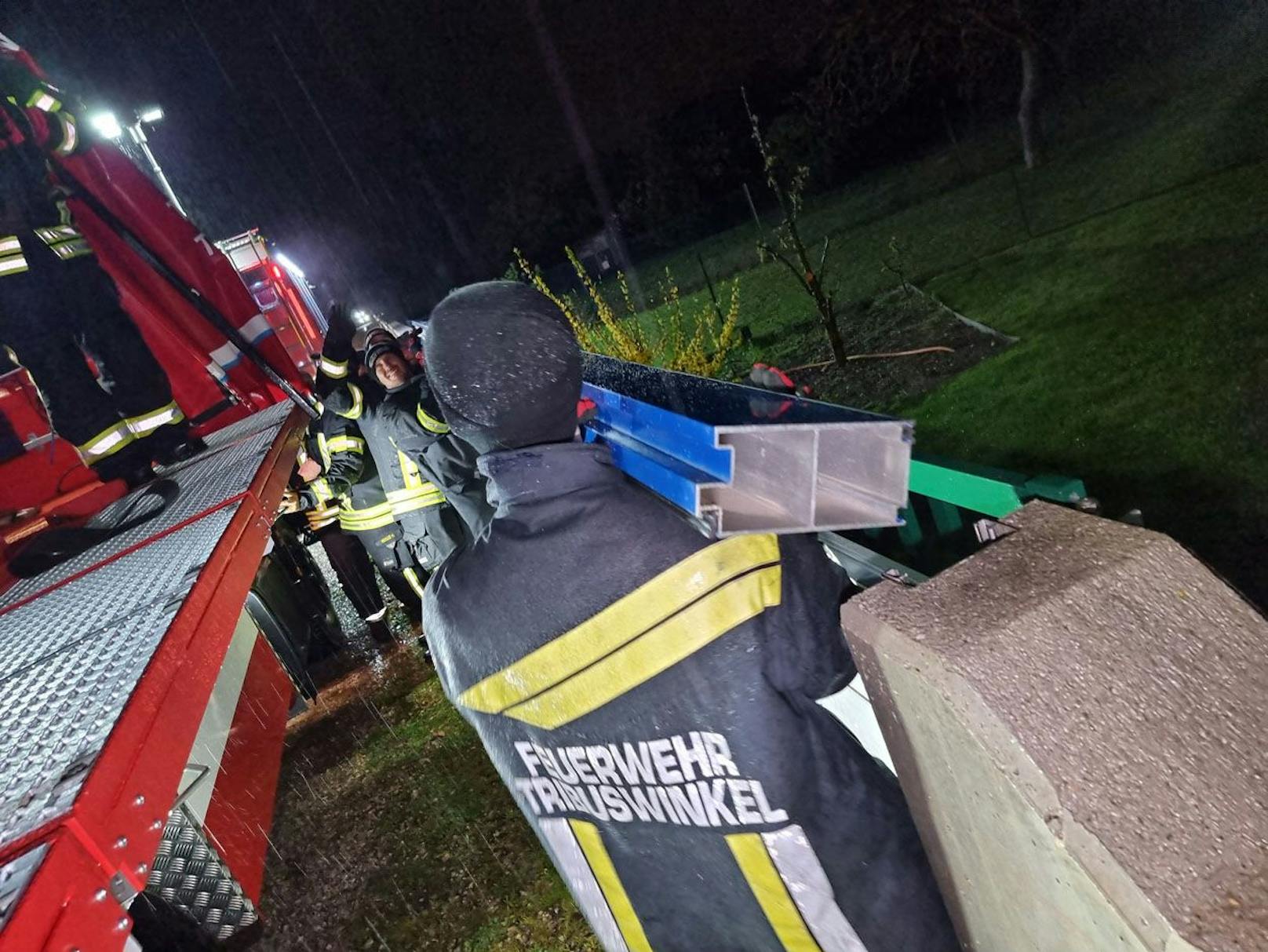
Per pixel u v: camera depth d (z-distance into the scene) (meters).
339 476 4.36
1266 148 8.24
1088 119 13.75
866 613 1.10
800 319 10.12
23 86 3.68
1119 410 4.93
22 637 1.94
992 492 1.48
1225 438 4.16
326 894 3.50
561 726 1.17
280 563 4.63
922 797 1.16
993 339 6.92
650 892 1.25
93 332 3.23
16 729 1.38
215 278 4.67
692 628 1.05
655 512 1.09
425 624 1.27
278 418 4.14
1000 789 0.97
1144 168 9.82
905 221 13.34
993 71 16.33
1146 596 1.01
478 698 1.22
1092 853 0.88
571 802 1.24
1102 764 0.91
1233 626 0.98
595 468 1.12
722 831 1.13
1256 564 3.33
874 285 10.29
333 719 4.95
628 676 1.09
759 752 1.07
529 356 1.11
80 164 4.20
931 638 1.01
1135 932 0.87
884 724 1.17
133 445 3.45
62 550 2.70
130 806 1.16
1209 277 6.00
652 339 9.92
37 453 3.09
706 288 14.45
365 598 5.68
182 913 2.54
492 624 1.15
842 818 1.13
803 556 1.12
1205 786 0.89
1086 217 9.06
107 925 1.02
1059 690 0.95
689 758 1.10
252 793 3.03
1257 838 0.86
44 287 3.14
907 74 14.13
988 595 1.05
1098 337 5.98
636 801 1.17
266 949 3.29
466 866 3.38
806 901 1.14
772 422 1.08
